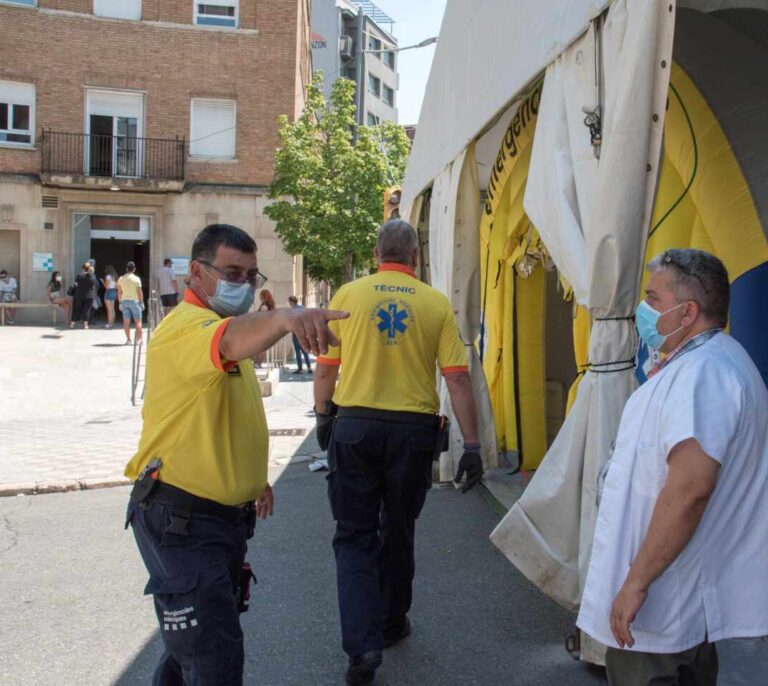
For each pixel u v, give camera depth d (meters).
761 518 2.31
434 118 7.45
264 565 5.29
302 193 19.83
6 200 22.16
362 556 3.70
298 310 2.28
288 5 22.69
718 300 2.42
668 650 2.31
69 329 21.23
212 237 2.75
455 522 6.23
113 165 22.55
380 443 3.68
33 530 6.22
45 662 3.90
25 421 11.38
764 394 2.35
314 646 4.05
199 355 2.46
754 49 4.42
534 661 3.86
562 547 3.79
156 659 3.94
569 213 3.96
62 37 22.06
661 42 3.19
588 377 3.66
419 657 3.92
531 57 4.45
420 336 3.77
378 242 3.96
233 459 2.71
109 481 7.67
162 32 22.42
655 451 2.34
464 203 6.55
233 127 22.78
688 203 4.45
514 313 8.05
